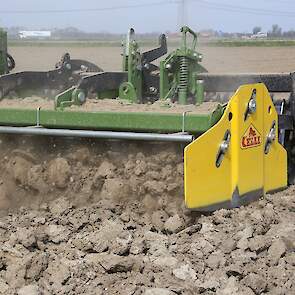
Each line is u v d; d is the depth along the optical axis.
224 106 4.21
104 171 4.37
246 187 4.34
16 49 21.44
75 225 4.01
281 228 4.12
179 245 3.77
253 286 3.27
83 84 4.63
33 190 4.52
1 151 4.61
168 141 4.02
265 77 5.09
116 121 4.20
